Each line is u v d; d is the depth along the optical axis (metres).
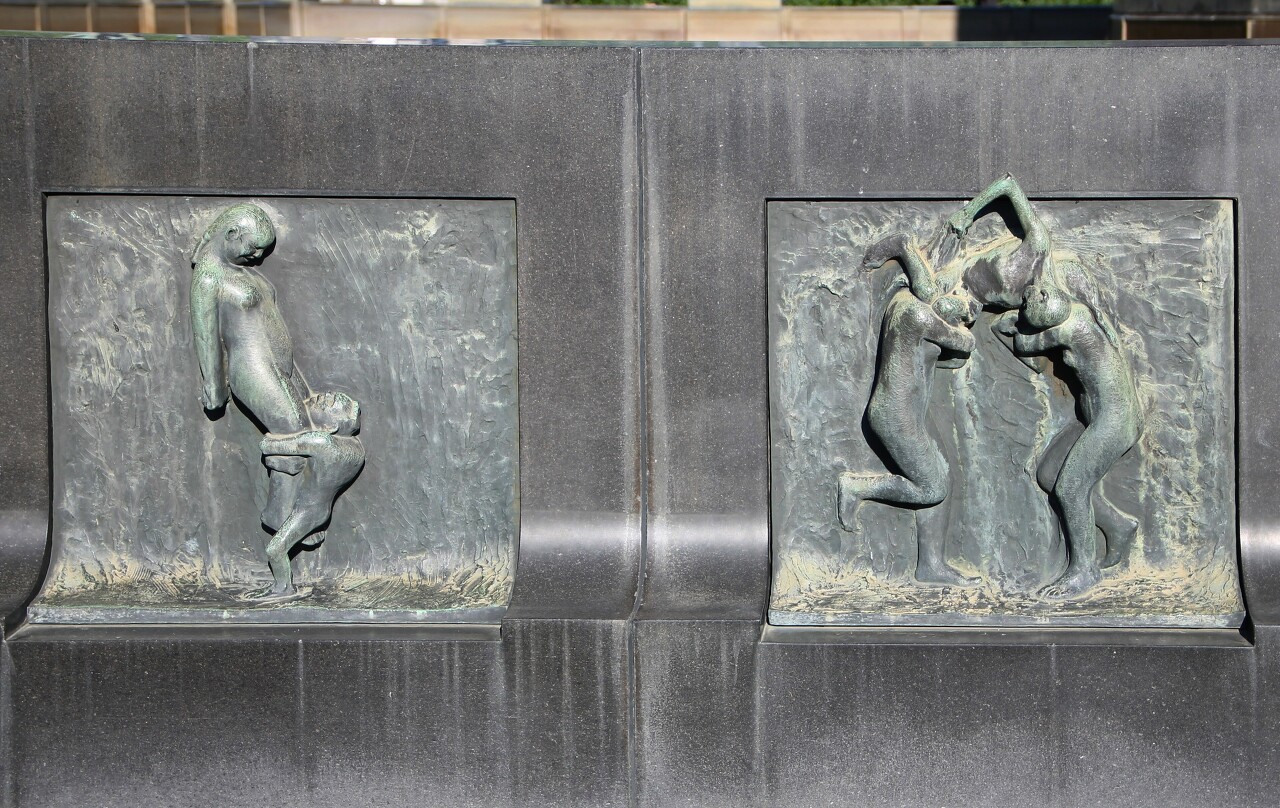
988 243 4.13
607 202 4.16
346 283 4.22
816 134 4.12
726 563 4.21
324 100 4.15
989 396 4.18
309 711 4.02
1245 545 4.12
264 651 4.01
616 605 4.05
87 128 4.16
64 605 4.15
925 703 3.94
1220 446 4.15
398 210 4.20
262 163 4.17
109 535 4.30
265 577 4.27
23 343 4.21
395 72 4.14
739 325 4.19
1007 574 4.20
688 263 4.18
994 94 4.08
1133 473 4.17
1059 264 4.11
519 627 3.95
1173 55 4.04
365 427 4.27
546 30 7.71
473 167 4.17
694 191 4.16
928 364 4.12
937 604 4.09
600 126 4.14
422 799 4.03
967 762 3.95
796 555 4.24
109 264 4.22
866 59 4.09
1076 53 4.05
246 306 4.15
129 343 4.24
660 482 4.25
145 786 4.05
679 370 4.21
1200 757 3.91
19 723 4.04
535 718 3.98
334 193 4.18
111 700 4.04
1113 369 4.06
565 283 4.20
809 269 4.18
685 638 3.94
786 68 4.10
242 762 4.04
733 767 3.97
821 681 3.94
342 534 4.30
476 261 4.21
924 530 4.20
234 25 7.54
